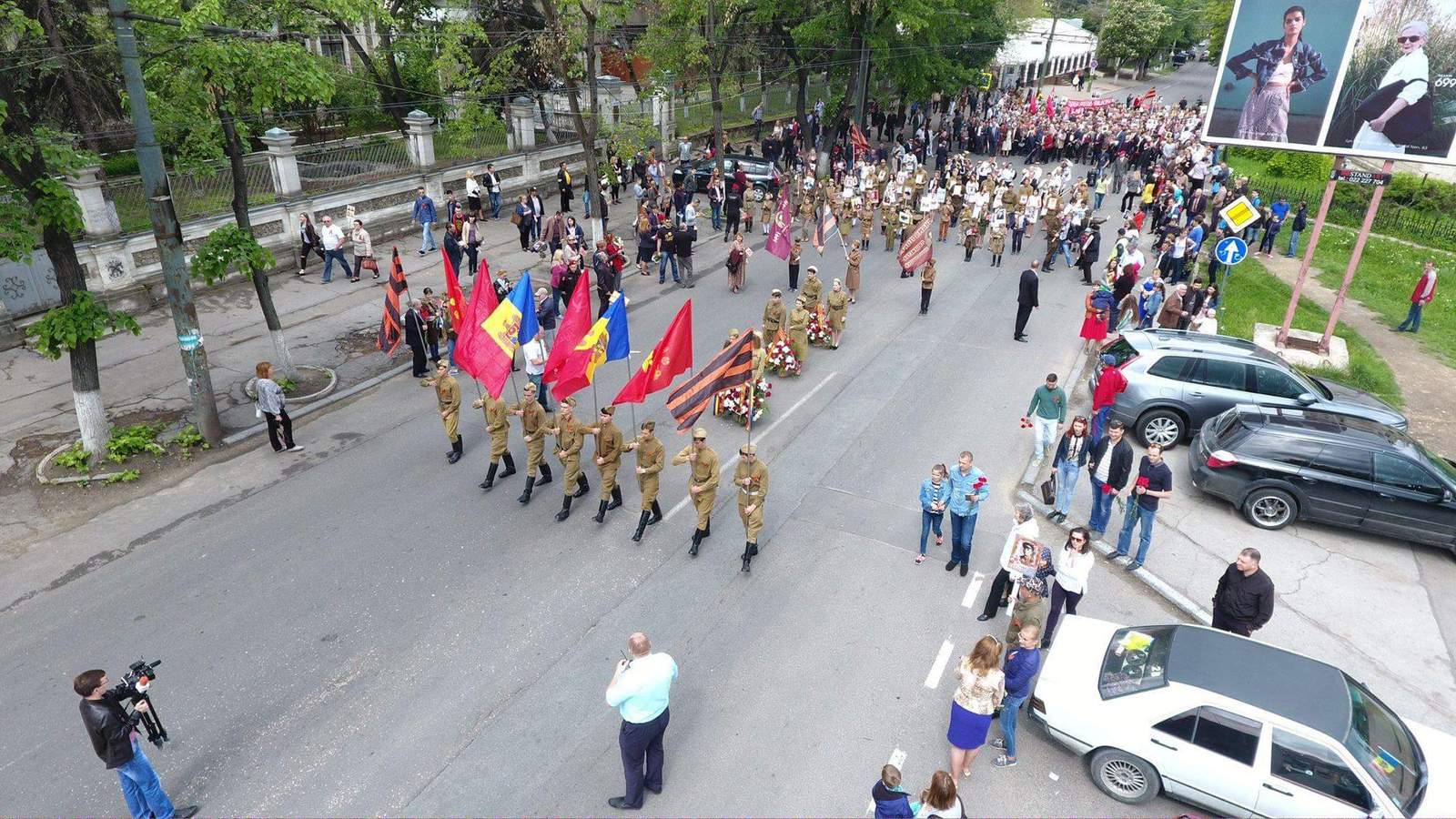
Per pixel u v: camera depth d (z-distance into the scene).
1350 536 12.01
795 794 7.57
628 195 30.69
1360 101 15.68
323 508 11.96
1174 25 84.75
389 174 24.58
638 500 12.31
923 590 10.43
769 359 16.50
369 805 7.41
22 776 7.71
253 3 14.14
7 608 9.88
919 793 7.60
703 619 9.82
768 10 32.88
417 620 9.70
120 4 11.34
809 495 12.54
